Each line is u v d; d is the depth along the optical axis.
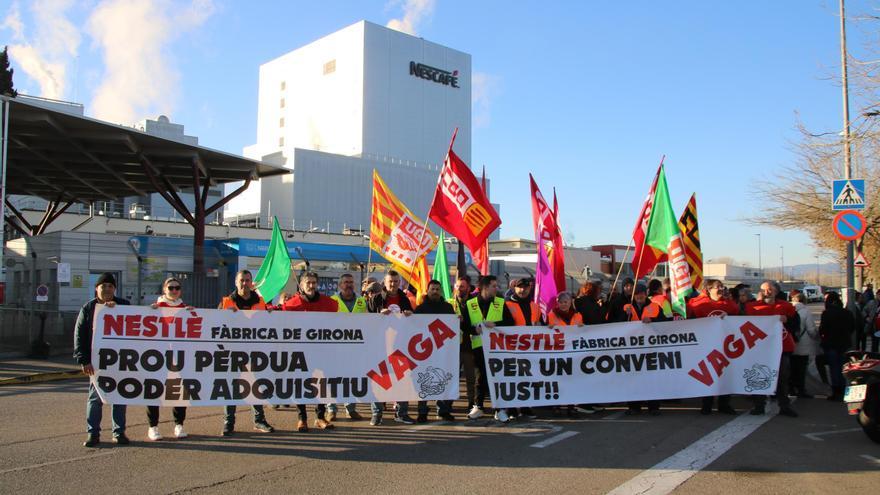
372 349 8.23
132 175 29.22
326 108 83.69
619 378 8.97
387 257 11.23
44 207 52.38
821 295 57.31
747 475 6.22
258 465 6.43
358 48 80.56
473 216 10.20
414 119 85.19
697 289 12.88
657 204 9.84
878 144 16.45
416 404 10.20
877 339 15.32
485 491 5.66
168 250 21.53
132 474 6.07
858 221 13.02
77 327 7.22
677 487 5.83
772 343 9.20
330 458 6.73
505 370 8.69
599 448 7.24
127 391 7.34
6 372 13.58
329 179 69.50
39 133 21.81
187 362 7.57
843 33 15.84
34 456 6.71
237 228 43.84
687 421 8.81
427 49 87.44
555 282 10.09
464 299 10.40
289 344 7.94
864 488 5.83
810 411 9.66
